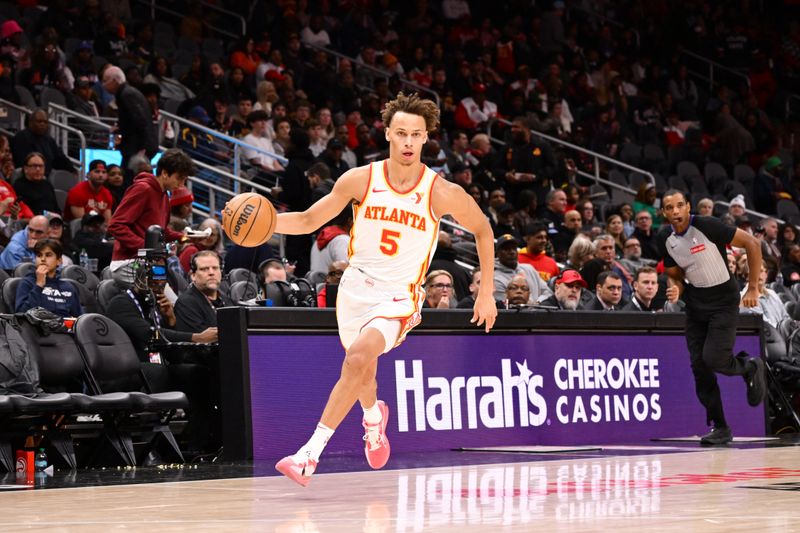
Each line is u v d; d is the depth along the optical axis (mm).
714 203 22141
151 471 7406
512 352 9703
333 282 10641
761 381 9961
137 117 14781
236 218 5977
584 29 27562
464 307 11016
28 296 9641
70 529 4270
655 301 13219
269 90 19281
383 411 6434
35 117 15273
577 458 8148
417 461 7961
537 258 14539
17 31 18109
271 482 6438
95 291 10898
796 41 30641
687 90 27969
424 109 5965
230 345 8297
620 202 21484
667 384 10805
